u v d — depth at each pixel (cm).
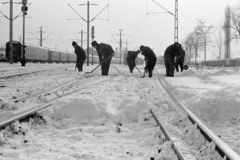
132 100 629
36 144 381
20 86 1039
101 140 420
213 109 559
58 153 353
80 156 344
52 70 2161
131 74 1966
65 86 1017
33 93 830
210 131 393
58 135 440
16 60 4209
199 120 456
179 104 639
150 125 496
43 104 613
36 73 1781
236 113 553
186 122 514
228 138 426
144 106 579
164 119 501
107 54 1691
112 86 1044
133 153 363
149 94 851
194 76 1695
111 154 359
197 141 407
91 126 500
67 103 566
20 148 368
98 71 2261
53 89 925
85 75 1612
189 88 992
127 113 565
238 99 586
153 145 391
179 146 352
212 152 354
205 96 597
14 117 464
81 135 435
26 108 592
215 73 1905
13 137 411
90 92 814
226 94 608
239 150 360
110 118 542
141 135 439
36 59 4881
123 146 393
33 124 497
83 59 2039
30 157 336
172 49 1686
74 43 2017
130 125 516
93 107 553
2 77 1334
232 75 1750
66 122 525
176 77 1617
